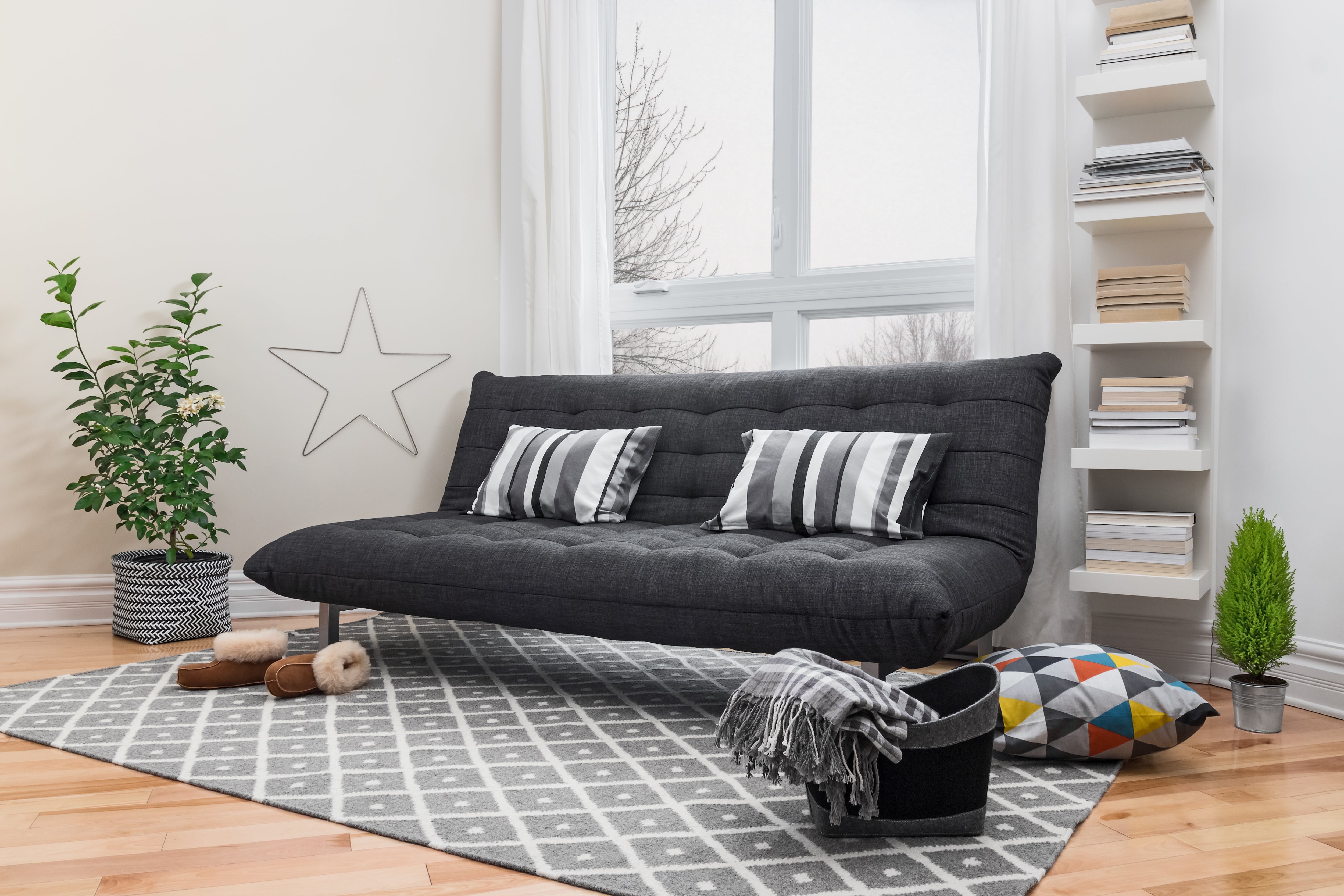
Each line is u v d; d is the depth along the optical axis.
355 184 3.69
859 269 3.46
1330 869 1.44
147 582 3.03
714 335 3.79
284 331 3.60
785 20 3.59
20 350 3.35
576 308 3.67
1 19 3.34
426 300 3.78
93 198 3.42
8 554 3.34
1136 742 1.87
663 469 3.04
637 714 2.28
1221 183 2.61
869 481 2.50
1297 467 2.46
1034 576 2.79
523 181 3.72
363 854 1.48
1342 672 2.30
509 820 1.60
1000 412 2.59
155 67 3.47
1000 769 1.88
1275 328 2.51
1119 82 2.53
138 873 1.41
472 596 2.38
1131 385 2.54
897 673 2.70
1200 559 2.63
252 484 3.56
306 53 3.64
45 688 2.45
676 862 1.44
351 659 2.46
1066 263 2.85
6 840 1.52
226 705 2.30
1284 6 2.49
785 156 3.59
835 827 1.53
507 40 3.87
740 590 2.05
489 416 3.38
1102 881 1.40
